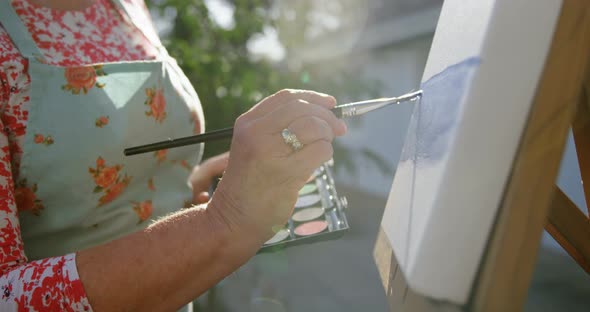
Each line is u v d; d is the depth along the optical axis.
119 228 1.05
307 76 2.86
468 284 0.50
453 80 0.64
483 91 0.52
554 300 3.16
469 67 0.58
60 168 0.92
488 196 0.49
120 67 1.02
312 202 1.09
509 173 0.48
